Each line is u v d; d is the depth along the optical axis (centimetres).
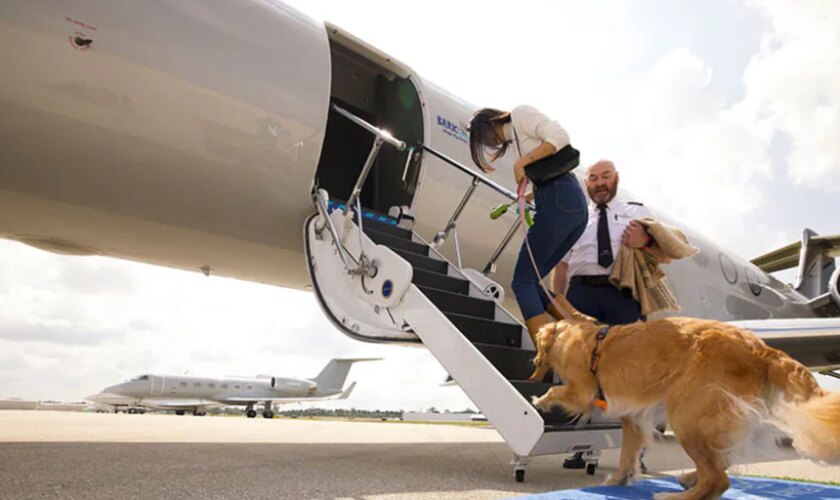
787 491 257
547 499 223
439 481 288
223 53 438
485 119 352
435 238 502
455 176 604
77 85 376
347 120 697
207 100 426
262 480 269
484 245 647
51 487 234
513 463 298
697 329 214
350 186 686
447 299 394
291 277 604
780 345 612
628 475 265
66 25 370
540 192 335
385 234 446
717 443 197
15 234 477
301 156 479
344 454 415
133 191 428
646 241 335
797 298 1169
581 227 341
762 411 193
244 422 1090
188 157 429
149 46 402
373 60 597
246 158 452
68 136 384
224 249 519
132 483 248
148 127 406
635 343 222
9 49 353
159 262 554
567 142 325
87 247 505
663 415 230
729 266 988
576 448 301
